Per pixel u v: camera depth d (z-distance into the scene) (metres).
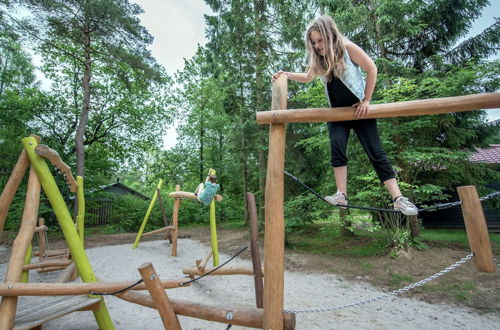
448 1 8.05
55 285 2.69
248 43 10.94
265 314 2.02
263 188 11.01
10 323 2.53
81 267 3.15
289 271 6.70
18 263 2.73
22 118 13.96
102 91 16.31
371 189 7.16
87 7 11.45
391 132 7.01
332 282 5.87
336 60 1.92
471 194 2.10
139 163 19.22
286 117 2.06
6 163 13.21
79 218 5.40
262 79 11.27
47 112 14.90
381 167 2.13
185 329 3.77
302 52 10.30
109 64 13.31
